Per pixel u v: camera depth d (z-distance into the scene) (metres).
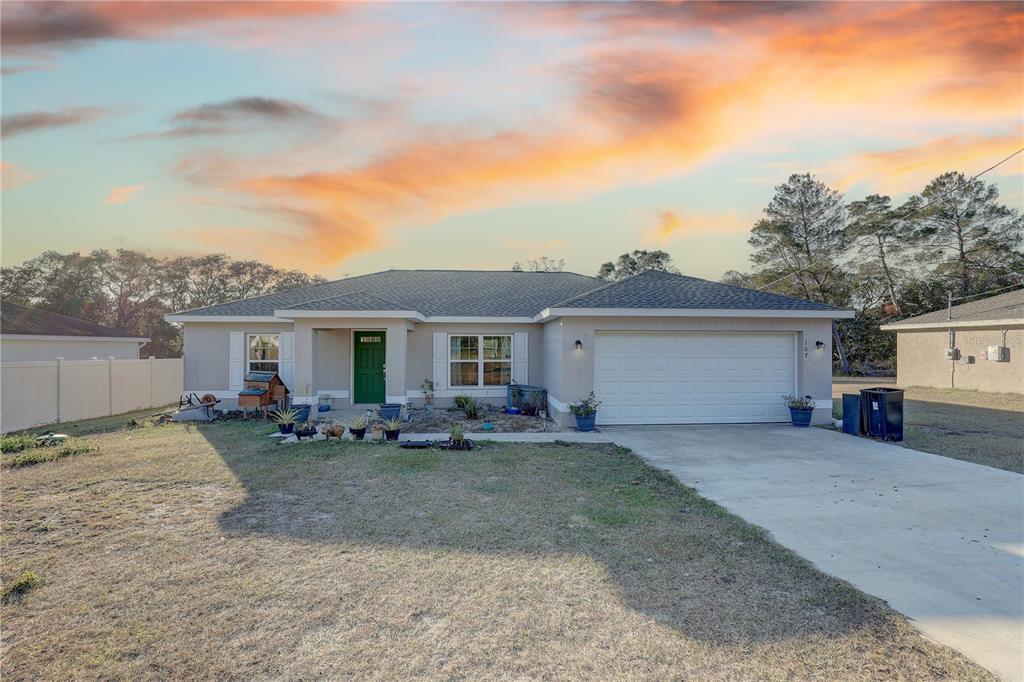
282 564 4.39
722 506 6.07
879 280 36.97
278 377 14.45
